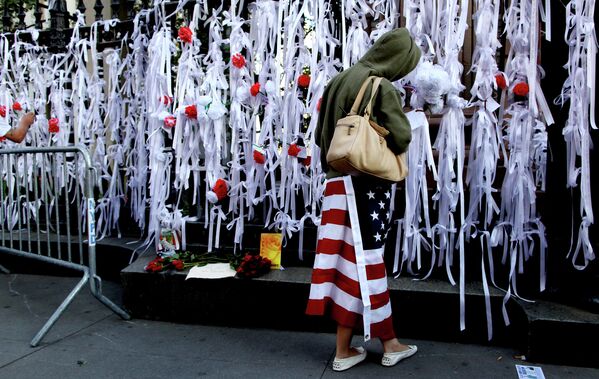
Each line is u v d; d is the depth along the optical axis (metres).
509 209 3.05
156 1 3.95
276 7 3.49
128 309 3.51
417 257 3.18
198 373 2.70
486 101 3.03
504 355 2.79
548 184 2.96
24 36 4.93
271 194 3.53
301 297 3.18
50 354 2.97
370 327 2.63
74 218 4.81
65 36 4.84
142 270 3.50
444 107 3.06
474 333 2.94
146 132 4.14
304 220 3.49
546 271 2.99
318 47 3.31
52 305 3.86
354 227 2.58
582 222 2.70
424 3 3.17
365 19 3.31
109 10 6.50
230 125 3.58
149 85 3.89
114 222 4.71
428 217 3.08
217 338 3.15
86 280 3.36
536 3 2.80
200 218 3.96
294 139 3.42
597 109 2.76
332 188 2.68
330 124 2.68
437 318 2.98
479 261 3.25
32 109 4.80
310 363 2.79
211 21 3.63
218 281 3.32
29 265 4.75
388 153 2.51
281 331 3.23
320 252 2.68
